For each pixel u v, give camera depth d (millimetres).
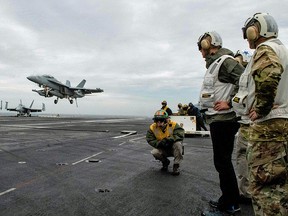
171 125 5652
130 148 9375
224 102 3232
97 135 14281
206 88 3385
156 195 4062
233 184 3359
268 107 2115
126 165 6367
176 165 5480
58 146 9516
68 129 18844
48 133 15141
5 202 3623
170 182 4844
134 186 4539
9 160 6695
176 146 5492
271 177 2141
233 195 3357
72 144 10172
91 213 3285
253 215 3332
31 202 3641
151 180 4969
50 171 5531
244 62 4094
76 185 4523
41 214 3223
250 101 2410
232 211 3350
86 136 13609
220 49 3449
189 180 5016
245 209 3572
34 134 14320
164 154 5773
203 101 3400
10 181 4680
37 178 4930
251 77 2414
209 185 4676
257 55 2229
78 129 19016
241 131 3854
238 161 3914
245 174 3844
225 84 3287
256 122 2262
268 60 2121
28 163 6336
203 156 8000
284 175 2146
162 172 5684
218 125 3336
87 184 4598
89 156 7539
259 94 2125
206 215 3264
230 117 3277
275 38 2422
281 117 2168
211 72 3346
